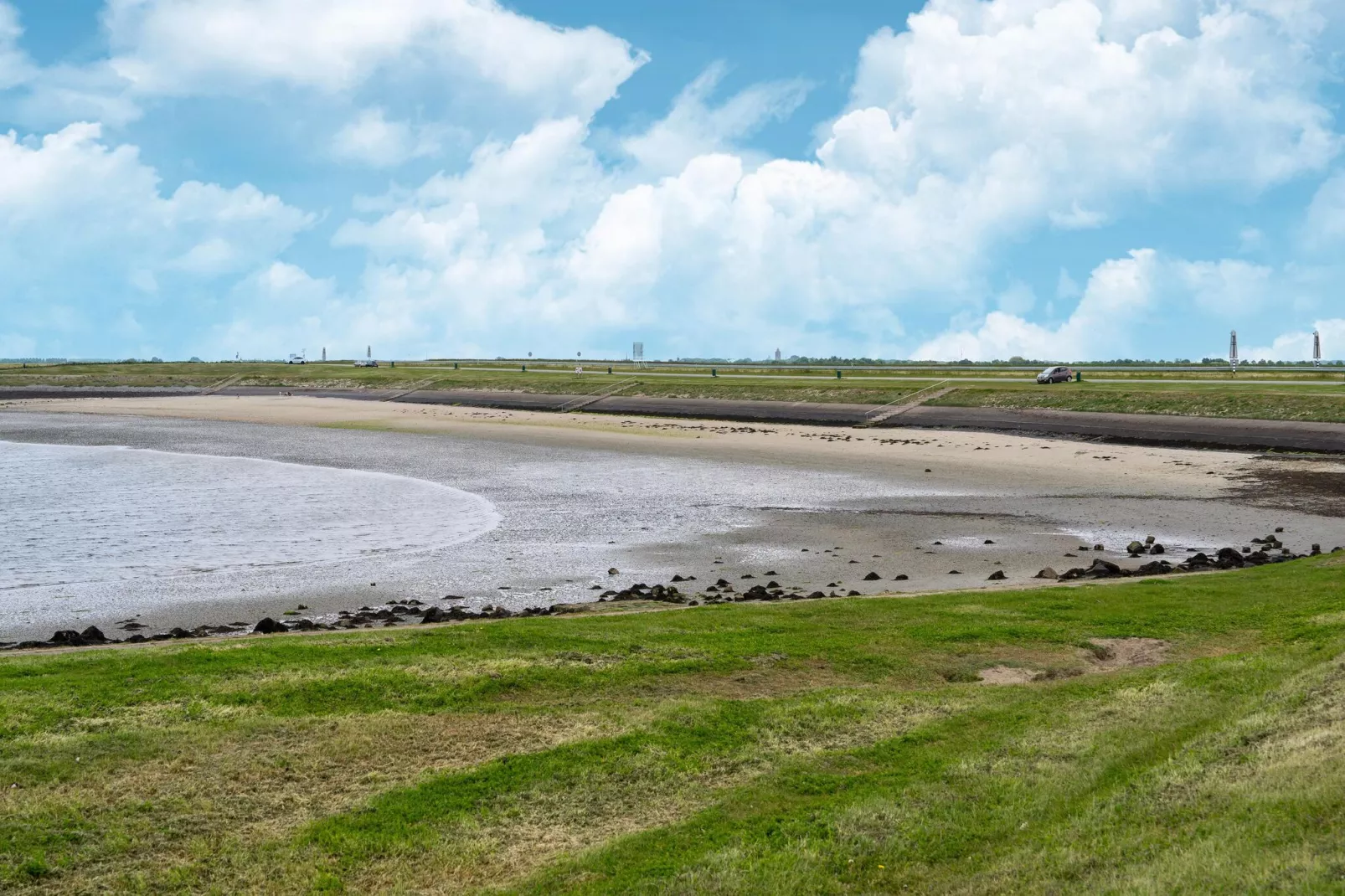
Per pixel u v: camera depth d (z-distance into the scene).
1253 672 16.12
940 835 11.64
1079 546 37.28
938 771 13.58
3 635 25.97
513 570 34.00
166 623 27.19
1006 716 15.66
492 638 19.72
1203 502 46.81
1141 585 26.28
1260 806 10.32
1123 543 37.94
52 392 138.62
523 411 112.00
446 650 18.77
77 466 64.75
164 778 13.47
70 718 15.09
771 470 60.31
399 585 31.80
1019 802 12.20
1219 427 67.81
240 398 132.88
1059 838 10.86
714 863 11.36
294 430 89.25
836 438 77.44
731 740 14.97
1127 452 64.69
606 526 42.59
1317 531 39.53
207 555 36.69
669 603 27.31
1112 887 9.40
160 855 11.94
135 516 45.25
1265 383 89.19
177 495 51.84
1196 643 19.88
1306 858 8.98
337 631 23.45
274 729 14.90
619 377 133.75
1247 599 23.70
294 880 11.52
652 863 11.48
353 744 14.57
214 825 12.56
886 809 12.34
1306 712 12.90
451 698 16.27
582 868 11.47
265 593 30.78
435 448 74.06
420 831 12.47
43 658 18.55
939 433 79.50
